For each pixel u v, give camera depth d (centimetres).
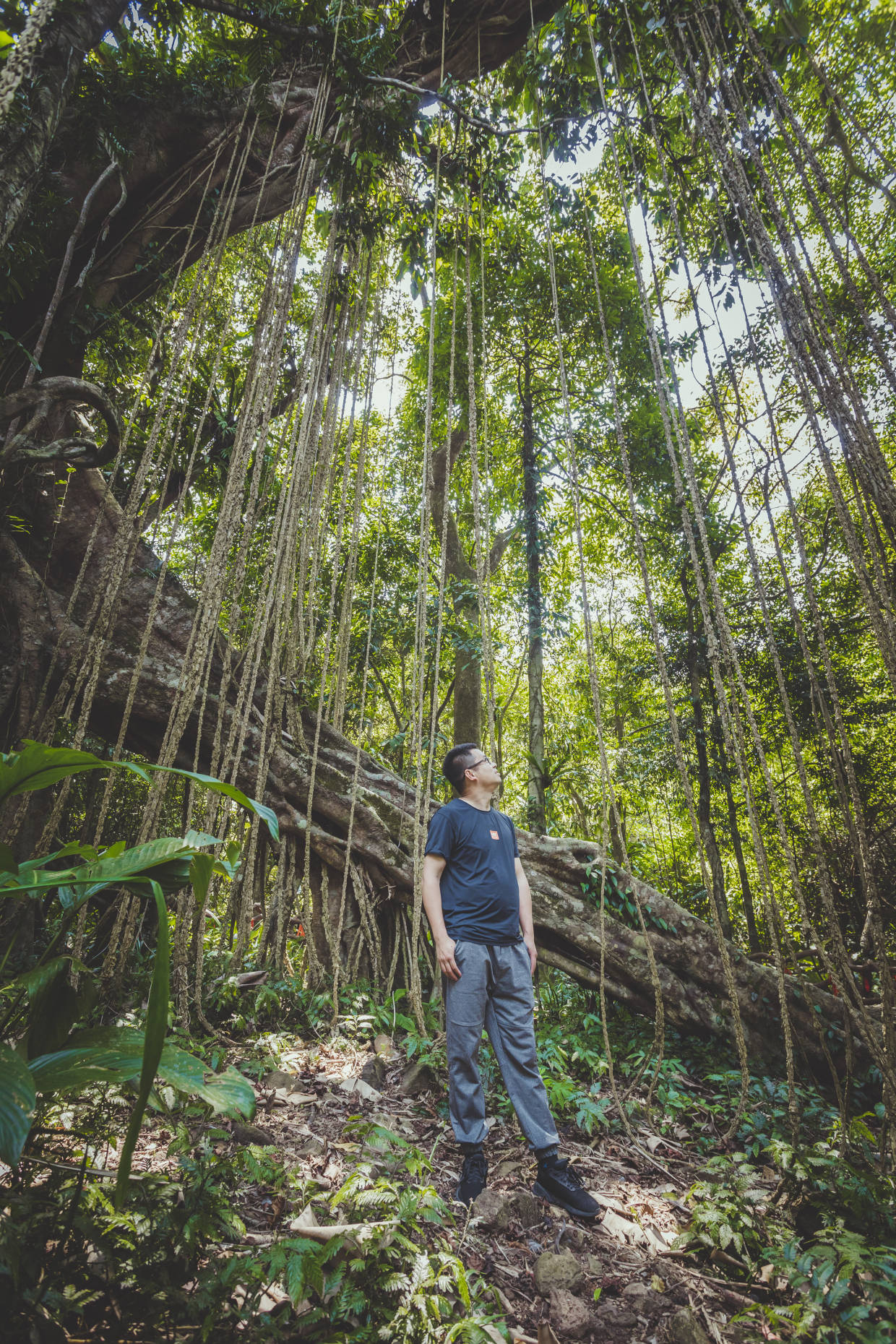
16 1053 100
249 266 468
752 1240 151
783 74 241
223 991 295
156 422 295
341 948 353
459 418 685
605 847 352
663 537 600
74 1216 111
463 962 188
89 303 382
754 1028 338
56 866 259
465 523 790
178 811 423
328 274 360
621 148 341
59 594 355
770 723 586
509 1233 161
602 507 704
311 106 436
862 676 587
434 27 441
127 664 353
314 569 386
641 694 780
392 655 666
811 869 564
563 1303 134
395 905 365
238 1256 118
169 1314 108
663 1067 286
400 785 383
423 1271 121
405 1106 233
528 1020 191
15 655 333
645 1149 216
